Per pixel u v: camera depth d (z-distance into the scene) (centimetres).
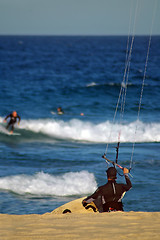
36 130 7819
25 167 4775
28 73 19938
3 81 16325
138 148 6306
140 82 15350
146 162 5088
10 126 7962
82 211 2473
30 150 6078
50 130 7862
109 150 6125
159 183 4022
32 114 9675
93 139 7375
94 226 1516
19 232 1420
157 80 16100
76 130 7825
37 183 3991
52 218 1728
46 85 15225
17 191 3769
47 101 11731
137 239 1300
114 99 12075
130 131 7744
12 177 4188
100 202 2169
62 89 14088
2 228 1491
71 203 2642
